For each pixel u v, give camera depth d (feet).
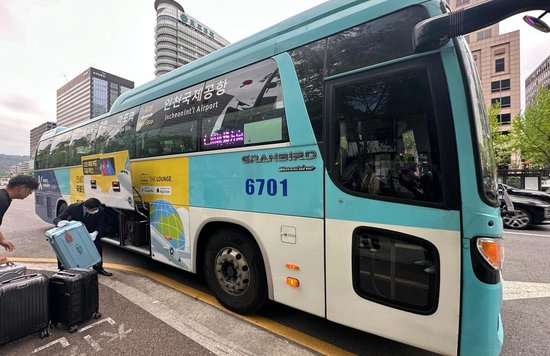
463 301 6.35
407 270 7.03
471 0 93.56
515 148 93.40
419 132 6.84
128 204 14.76
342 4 8.54
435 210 6.59
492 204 6.38
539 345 9.23
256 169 9.81
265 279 10.12
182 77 13.33
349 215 7.82
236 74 10.81
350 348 8.98
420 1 7.04
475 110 6.43
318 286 8.44
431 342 6.76
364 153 7.63
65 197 23.50
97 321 10.51
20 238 25.12
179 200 12.82
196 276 15.29
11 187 11.50
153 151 14.39
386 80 7.33
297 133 8.80
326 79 8.33
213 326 10.14
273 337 9.50
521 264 17.08
